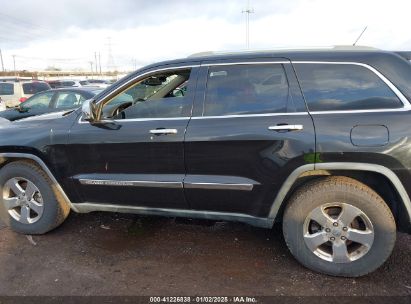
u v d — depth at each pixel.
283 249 3.47
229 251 3.46
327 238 2.96
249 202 3.10
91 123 3.45
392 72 2.80
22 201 3.88
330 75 2.92
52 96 8.75
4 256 3.49
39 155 3.64
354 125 2.74
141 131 3.24
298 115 2.88
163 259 3.35
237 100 3.08
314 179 3.00
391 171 2.71
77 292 2.90
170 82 3.38
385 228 2.81
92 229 4.02
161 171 3.26
